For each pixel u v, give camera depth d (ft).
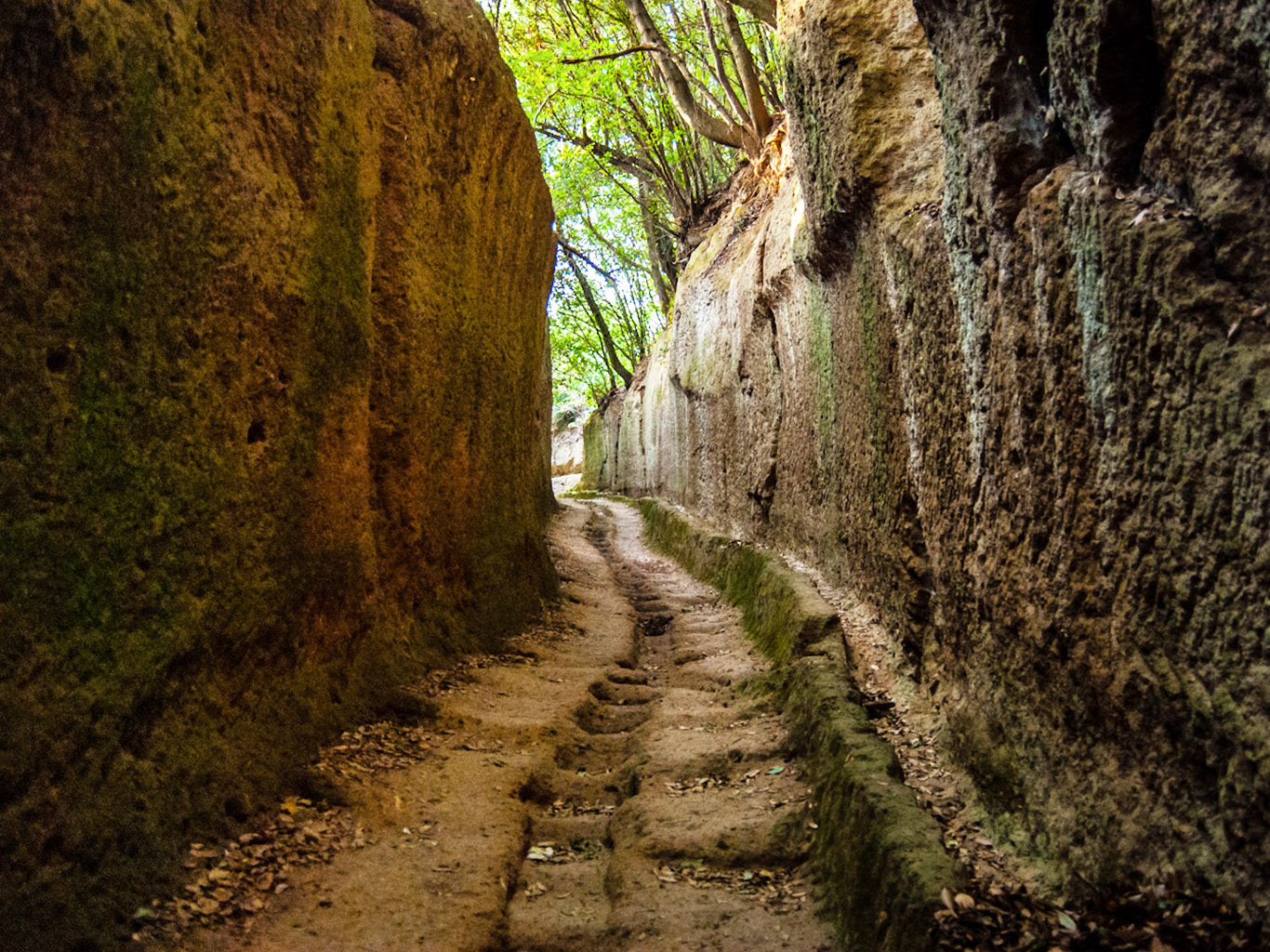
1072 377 11.72
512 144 30.89
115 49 12.14
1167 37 9.37
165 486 13.66
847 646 23.32
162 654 13.47
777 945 13.17
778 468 37.63
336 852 14.75
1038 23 12.26
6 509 10.59
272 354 16.84
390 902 13.56
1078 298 11.30
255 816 14.93
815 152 25.26
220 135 14.99
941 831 12.80
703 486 53.78
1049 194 12.08
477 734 20.15
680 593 41.14
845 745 16.22
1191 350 9.11
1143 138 10.36
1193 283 9.12
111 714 12.28
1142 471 10.15
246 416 16.02
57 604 11.39
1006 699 14.39
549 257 39.93
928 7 14.89
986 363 14.78
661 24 56.75
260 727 16.11
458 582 27.12
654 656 31.89
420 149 24.00
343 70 19.71
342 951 12.31
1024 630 13.57
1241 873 8.56
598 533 61.31
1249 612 8.40
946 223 15.92
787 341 35.99
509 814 16.93
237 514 15.67
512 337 33.37
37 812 10.86
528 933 13.62
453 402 26.66
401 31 22.84
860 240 23.79
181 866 13.01
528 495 35.45
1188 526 9.32
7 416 10.62
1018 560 13.80
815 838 15.60
